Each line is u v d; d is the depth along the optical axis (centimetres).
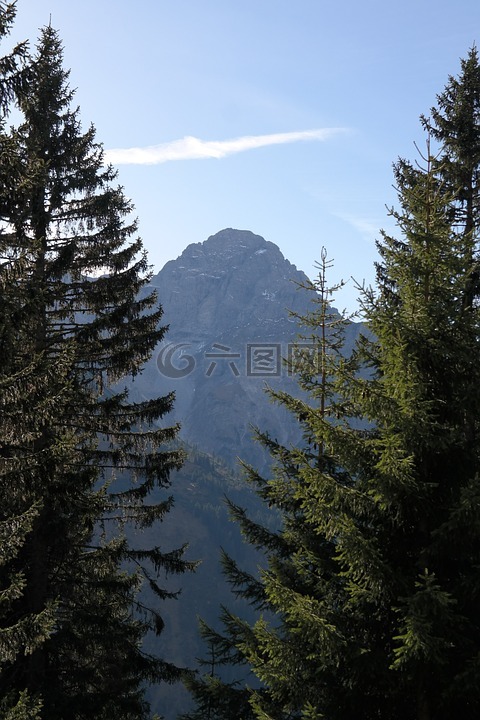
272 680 1030
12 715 907
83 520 1622
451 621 877
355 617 985
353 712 984
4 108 1052
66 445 1134
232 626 1385
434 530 907
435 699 915
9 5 1002
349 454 992
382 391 989
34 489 1120
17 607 1552
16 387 1042
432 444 929
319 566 1173
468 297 1403
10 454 1195
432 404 957
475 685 845
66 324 1670
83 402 1686
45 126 1673
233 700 1336
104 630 1670
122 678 1719
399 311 1005
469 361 952
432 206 1005
